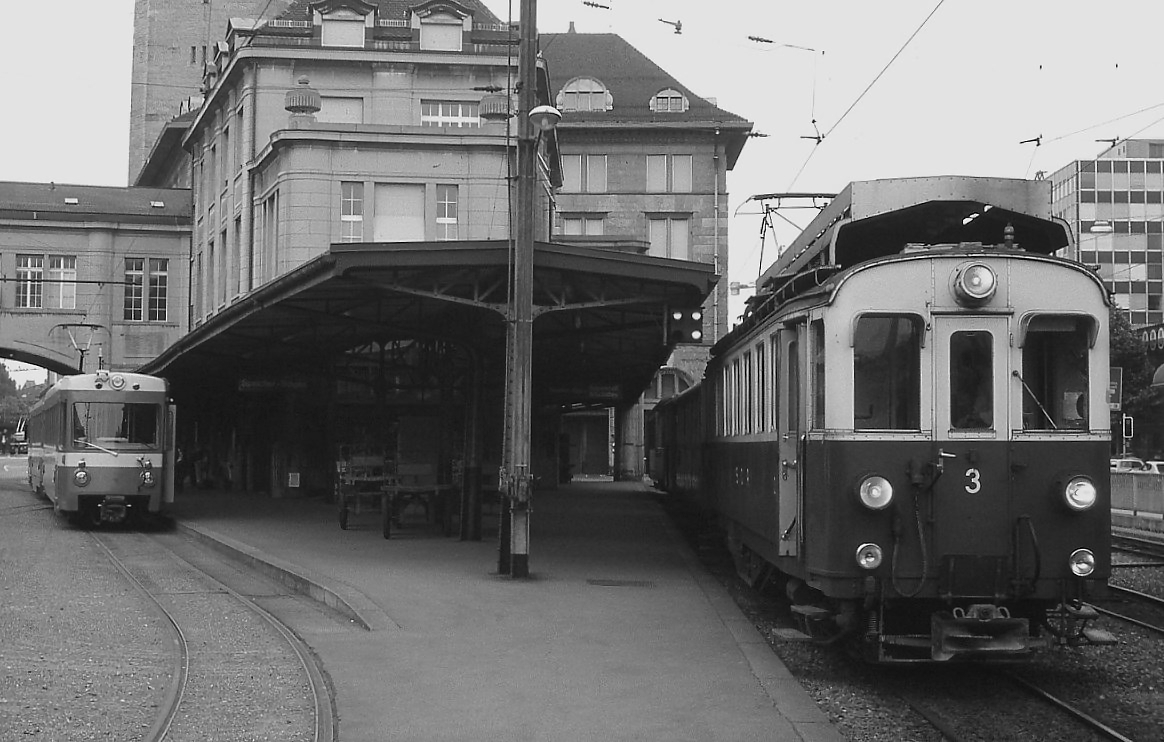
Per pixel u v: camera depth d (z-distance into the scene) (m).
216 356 29.39
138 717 7.97
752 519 12.59
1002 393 9.26
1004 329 9.32
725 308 55.34
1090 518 9.17
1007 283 9.34
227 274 40.41
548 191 39.31
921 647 9.01
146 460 24.08
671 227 54.94
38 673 9.33
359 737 7.48
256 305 19.75
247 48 37.81
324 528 22.45
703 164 54.72
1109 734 7.80
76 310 48.53
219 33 61.94
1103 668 10.30
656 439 38.22
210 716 8.05
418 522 23.62
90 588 14.77
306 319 21.56
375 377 31.53
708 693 8.71
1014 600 9.17
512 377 15.15
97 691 8.75
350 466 26.41
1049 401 9.34
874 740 7.75
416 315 21.58
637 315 20.14
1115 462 40.50
